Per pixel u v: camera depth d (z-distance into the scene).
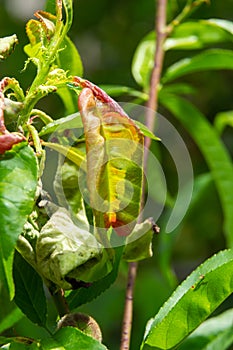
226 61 0.77
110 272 0.54
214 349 0.62
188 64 0.78
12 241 0.46
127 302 0.61
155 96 0.73
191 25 0.78
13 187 0.47
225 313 0.64
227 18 1.11
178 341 0.54
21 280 0.54
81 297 0.55
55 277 0.50
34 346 0.50
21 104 0.49
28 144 0.49
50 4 0.57
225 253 0.53
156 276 1.01
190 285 0.53
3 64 1.03
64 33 0.50
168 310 0.53
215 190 1.11
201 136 0.80
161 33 0.76
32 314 0.54
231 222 0.80
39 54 0.51
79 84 0.50
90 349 0.50
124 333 0.60
